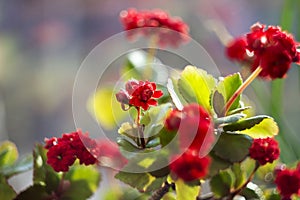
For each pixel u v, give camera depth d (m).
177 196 0.41
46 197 0.45
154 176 0.41
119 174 0.41
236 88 0.43
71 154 0.41
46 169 0.46
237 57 0.50
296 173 0.45
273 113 0.59
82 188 0.46
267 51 0.42
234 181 0.44
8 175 0.48
